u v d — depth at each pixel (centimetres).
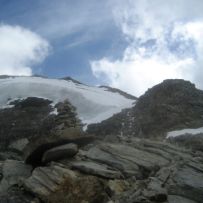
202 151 2744
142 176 2203
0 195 2056
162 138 5188
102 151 2403
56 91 10431
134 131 6494
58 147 2347
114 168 2236
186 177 2133
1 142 6425
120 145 2486
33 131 6750
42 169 2173
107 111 8538
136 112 7294
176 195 1994
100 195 1934
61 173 2117
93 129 7081
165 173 2162
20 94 10331
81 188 1939
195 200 1975
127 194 1972
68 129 2498
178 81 7700
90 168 2144
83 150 2514
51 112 8200
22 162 2442
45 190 2022
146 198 1883
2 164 2450
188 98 7125
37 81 11512
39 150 2381
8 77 13438
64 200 1914
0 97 10231
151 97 7531
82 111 9150
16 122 7556
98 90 11894
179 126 6231
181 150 2538
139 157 2353
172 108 6750
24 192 2072
